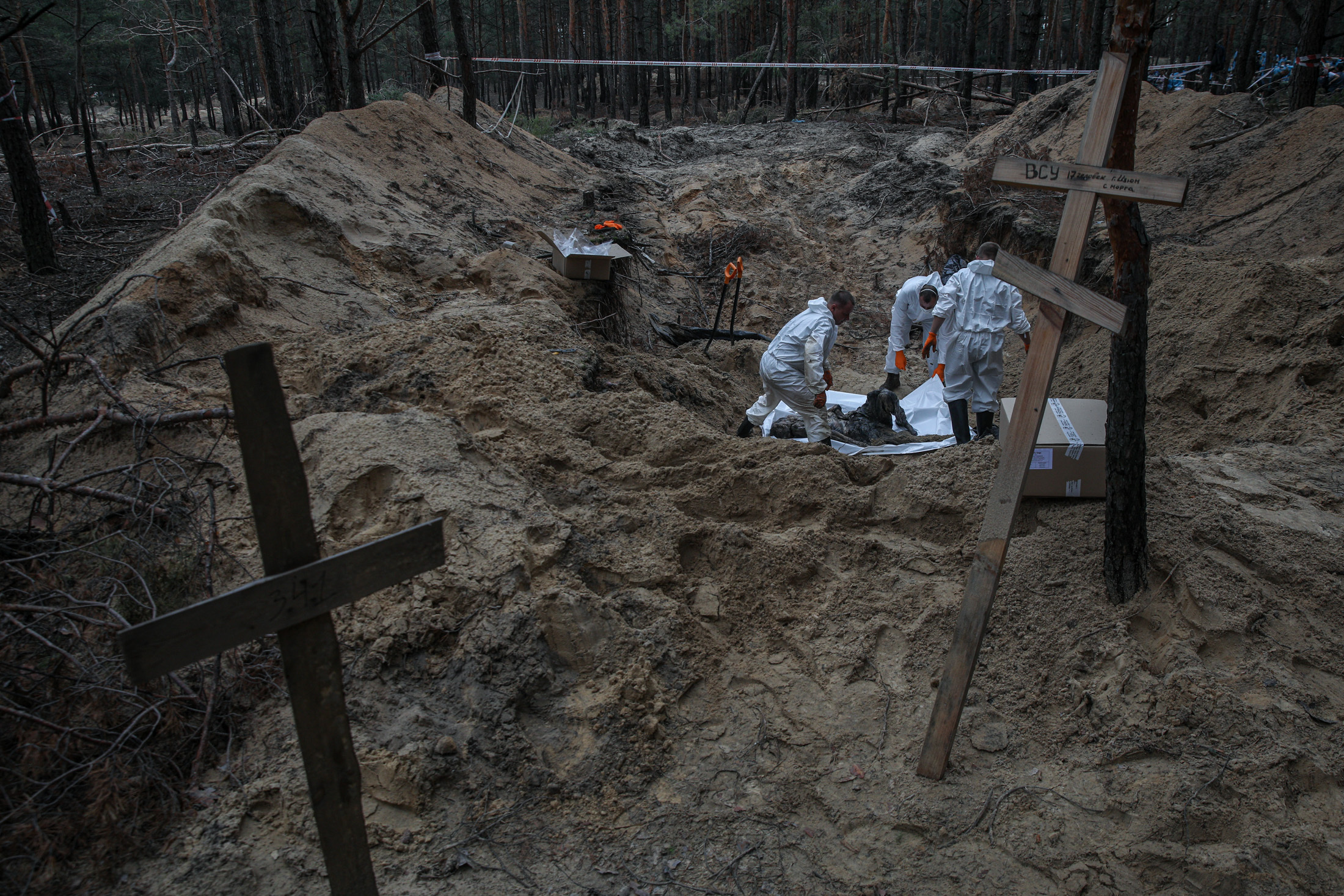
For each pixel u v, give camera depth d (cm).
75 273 860
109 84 2770
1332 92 1559
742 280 1145
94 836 263
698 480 457
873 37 2702
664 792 312
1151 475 437
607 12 3150
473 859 277
